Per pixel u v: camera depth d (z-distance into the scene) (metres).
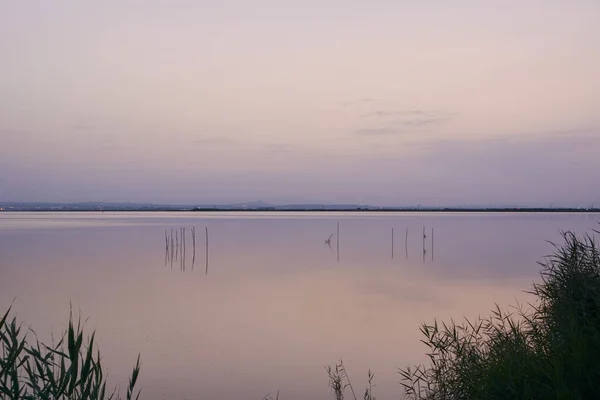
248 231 93.06
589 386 5.72
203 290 27.80
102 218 190.00
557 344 6.54
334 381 12.29
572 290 7.20
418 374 13.15
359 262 42.16
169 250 52.69
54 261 41.44
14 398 5.06
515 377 6.26
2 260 41.78
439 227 107.06
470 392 7.04
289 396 12.14
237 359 15.05
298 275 34.12
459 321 19.12
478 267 37.81
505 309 20.95
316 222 144.38
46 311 21.42
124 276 33.34
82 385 5.30
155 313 21.42
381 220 165.25
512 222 136.75
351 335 17.72
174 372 13.88
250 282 30.97
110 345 16.33
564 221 141.00
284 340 17.16
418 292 26.73
